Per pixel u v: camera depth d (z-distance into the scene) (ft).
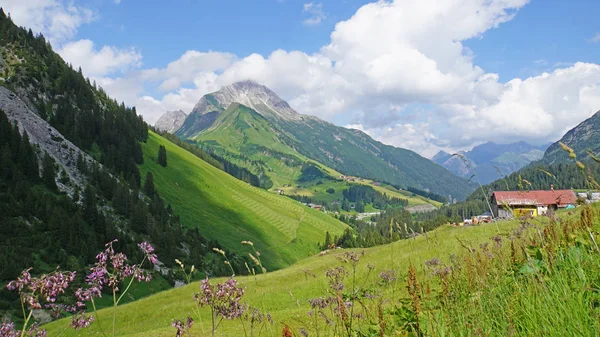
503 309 16.25
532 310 14.48
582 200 19.22
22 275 13.30
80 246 372.79
